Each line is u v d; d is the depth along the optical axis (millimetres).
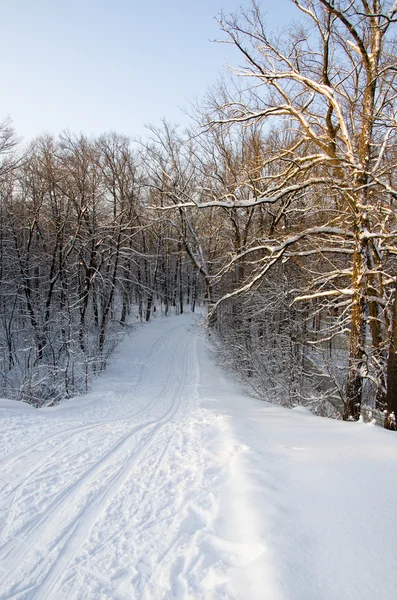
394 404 7789
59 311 18266
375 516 3078
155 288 40500
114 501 4234
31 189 22859
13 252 22516
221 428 6562
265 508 3229
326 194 9820
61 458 5816
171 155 19516
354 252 8359
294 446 5074
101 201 22469
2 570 3094
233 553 2828
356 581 2314
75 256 23328
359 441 5406
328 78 8766
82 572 3018
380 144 8070
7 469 5355
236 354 17391
